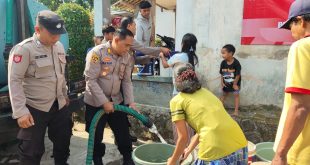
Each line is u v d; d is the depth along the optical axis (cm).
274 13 419
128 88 351
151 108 487
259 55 438
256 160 314
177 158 243
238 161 231
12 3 363
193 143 269
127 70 346
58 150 325
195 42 377
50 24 267
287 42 418
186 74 239
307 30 174
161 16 1165
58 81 298
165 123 469
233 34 450
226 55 434
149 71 495
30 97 286
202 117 232
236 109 439
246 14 436
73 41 788
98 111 316
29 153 292
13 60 268
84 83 419
